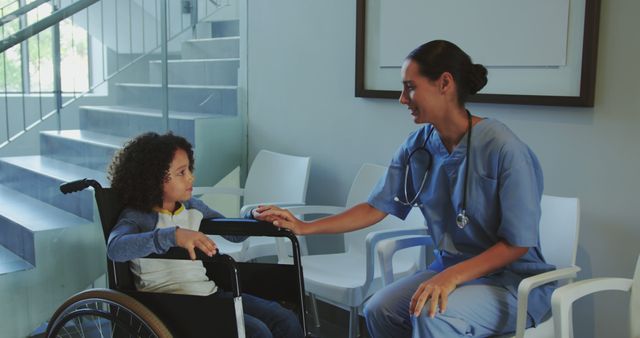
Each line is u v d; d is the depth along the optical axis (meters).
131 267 1.84
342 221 2.07
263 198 3.08
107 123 2.88
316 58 3.07
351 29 2.89
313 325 2.99
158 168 1.81
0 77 2.50
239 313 1.60
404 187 2.05
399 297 1.89
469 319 1.72
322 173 3.11
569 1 2.15
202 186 3.34
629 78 2.07
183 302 1.67
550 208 2.08
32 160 2.61
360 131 2.89
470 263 1.72
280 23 3.24
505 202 1.75
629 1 2.05
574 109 2.20
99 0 2.82
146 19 3.01
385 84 2.75
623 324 2.18
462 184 1.84
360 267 2.50
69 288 2.74
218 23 3.34
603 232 2.17
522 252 1.75
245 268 1.93
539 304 1.79
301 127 3.20
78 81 2.77
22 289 2.57
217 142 3.40
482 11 2.38
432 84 1.78
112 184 1.87
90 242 2.80
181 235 1.60
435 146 1.94
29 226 2.59
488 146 1.79
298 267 1.87
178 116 3.19
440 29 2.52
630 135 2.08
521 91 2.32
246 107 3.52
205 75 3.30
